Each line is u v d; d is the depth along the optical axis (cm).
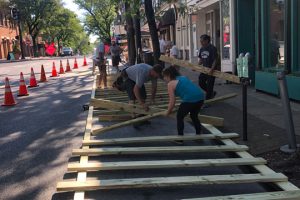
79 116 1056
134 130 852
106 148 683
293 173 549
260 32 1234
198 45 2405
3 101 1361
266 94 1195
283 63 1109
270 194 468
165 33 3919
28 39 7275
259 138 714
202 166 579
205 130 810
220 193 515
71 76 2359
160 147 673
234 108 996
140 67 843
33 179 592
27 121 1015
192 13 2159
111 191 528
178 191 523
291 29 1041
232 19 1516
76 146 763
